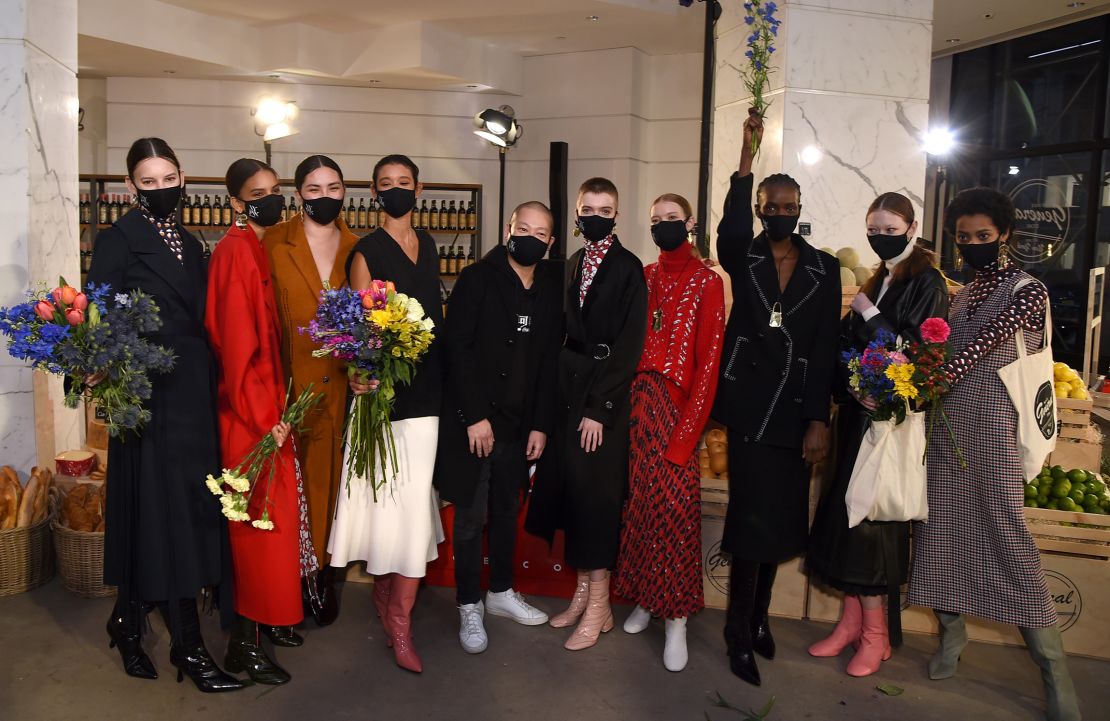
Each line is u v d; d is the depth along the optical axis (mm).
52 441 4062
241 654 2795
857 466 2812
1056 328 8906
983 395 2775
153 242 2635
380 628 3236
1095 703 2781
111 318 2393
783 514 2896
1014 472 2748
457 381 2891
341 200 2949
